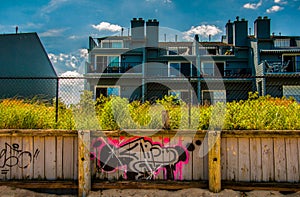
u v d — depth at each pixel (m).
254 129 5.69
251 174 5.38
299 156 5.34
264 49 23.75
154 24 24.47
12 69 20.72
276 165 5.36
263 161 5.38
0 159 5.56
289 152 5.36
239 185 5.31
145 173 5.53
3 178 5.55
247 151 5.41
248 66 24.73
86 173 5.36
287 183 5.29
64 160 5.53
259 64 22.83
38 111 6.58
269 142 5.40
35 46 23.48
